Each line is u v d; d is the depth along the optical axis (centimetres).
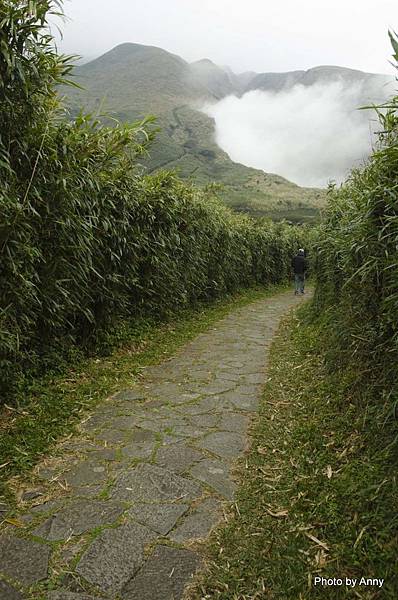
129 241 556
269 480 265
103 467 277
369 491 220
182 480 264
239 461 291
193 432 335
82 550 201
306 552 197
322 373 429
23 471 266
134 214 587
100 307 515
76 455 293
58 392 390
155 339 625
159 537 212
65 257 409
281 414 368
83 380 432
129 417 361
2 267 314
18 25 291
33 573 186
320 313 680
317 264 732
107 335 529
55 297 407
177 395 420
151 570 190
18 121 330
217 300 1071
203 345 648
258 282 1605
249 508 237
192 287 889
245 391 438
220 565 194
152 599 175
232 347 641
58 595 174
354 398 326
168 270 698
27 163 353
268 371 509
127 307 626
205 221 913
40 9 292
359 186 380
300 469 269
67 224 383
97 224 481
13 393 348
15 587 178
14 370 351
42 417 337
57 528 216
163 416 366
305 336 627
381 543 191
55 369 427
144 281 641
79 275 423
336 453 277
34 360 397
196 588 181
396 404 239
